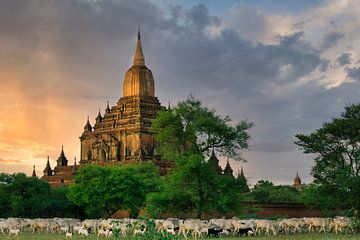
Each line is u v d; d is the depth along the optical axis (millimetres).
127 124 137000
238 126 72375
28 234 62969
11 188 96000
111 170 93875
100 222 65062
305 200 78438
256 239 50938
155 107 140500
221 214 84812
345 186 66375
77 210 102625
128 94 143875
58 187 123625
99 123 143750
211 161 71938
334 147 71125
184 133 72375
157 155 130875
